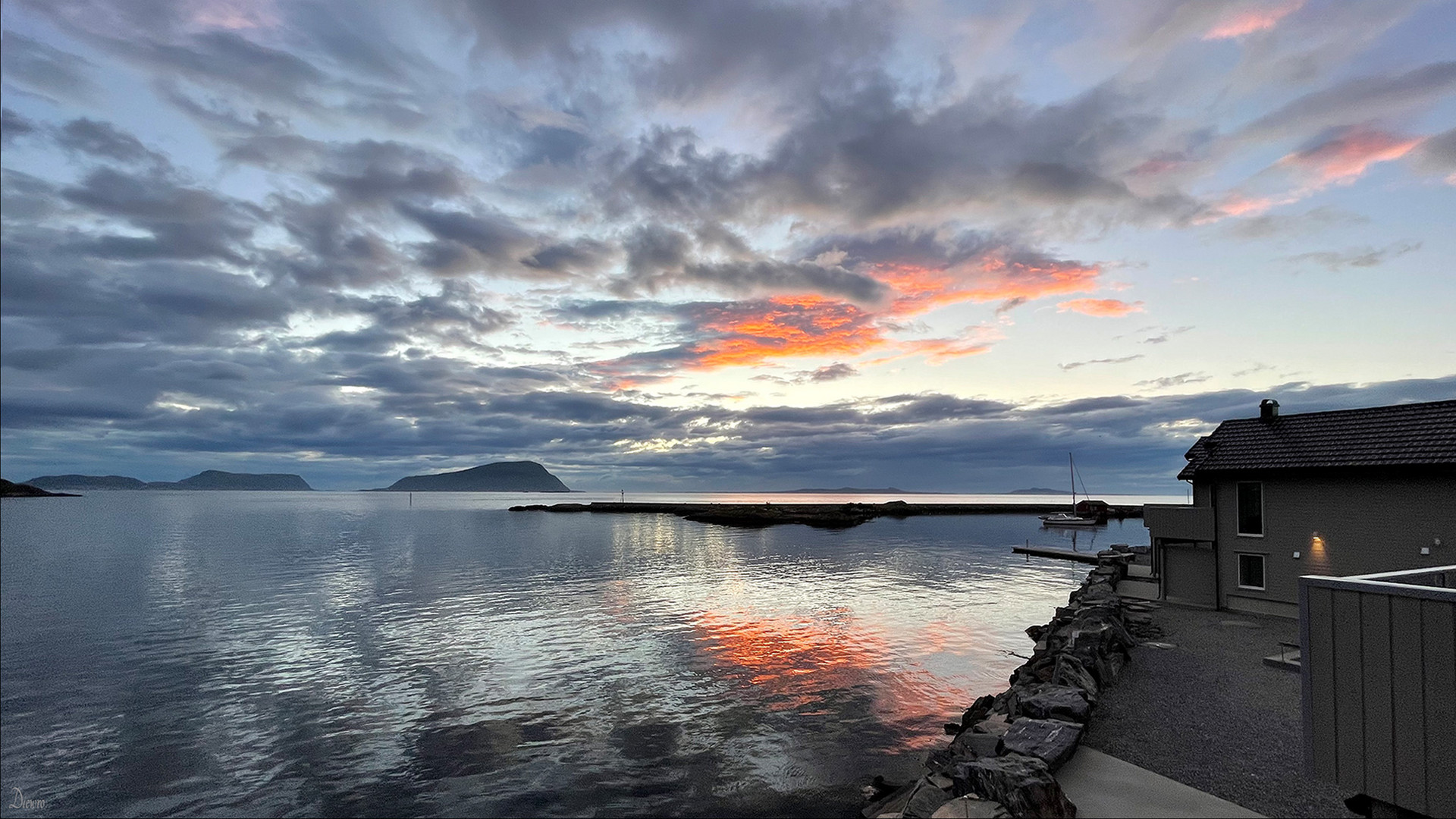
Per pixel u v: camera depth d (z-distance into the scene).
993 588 47.50
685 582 51.84
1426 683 7.31
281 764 18.52
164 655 30.59
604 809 15.56
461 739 19.94
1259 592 26.78
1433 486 22.44
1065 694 14.55
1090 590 32.59
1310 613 8.42
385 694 24.30
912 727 20.25
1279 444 27.25
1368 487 23.89
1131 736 13.73
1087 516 129.38
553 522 141.12
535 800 16.09
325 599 45.28
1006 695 19.55
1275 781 11.49
